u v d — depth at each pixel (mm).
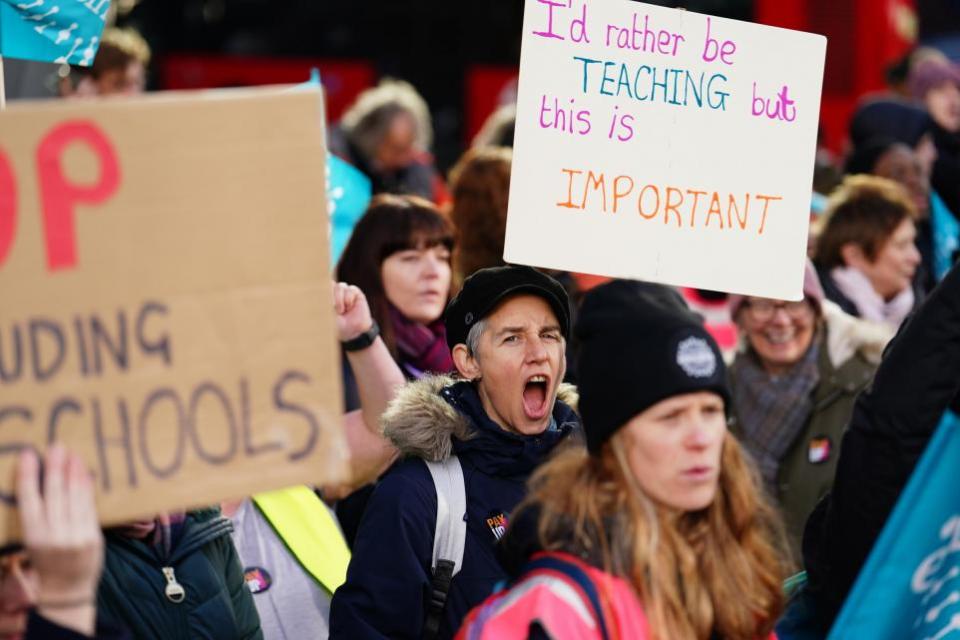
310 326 6484
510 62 38156
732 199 9094
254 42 37812
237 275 6422
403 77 37969
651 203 8898
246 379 6434
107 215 6320
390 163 22656
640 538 6844
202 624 8812
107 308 6320
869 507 7520
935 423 7359
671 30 8914
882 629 7211
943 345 7344
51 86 17391
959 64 40500
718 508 7246
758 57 9117
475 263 14297
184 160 6371
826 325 12945
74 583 6137
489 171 14320
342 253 12914
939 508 7023
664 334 6863
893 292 15500
